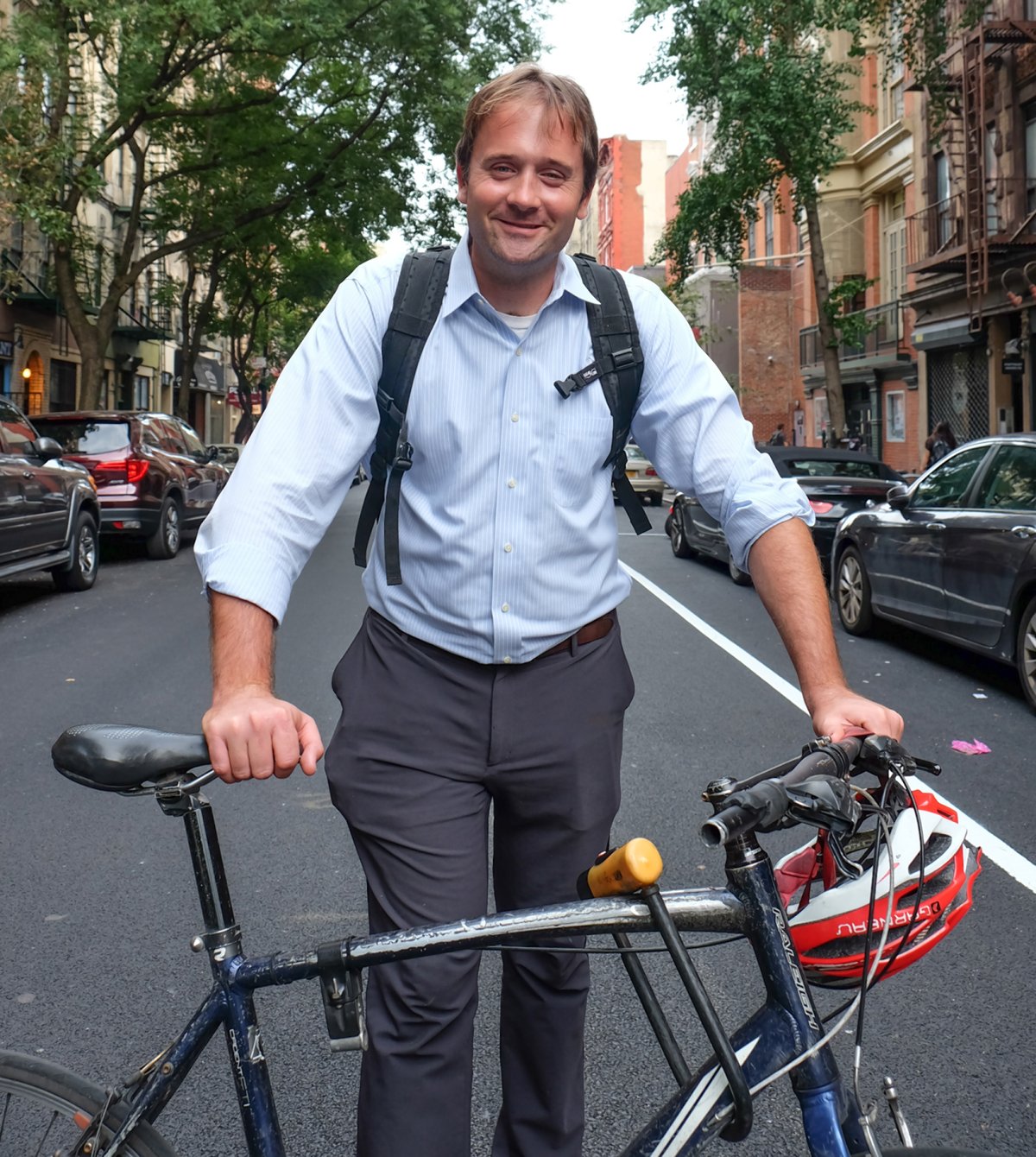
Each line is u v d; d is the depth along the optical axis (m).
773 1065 1.45
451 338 2.11
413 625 2.16
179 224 29.36
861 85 32.31
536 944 2.10
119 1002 3.45
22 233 32.56
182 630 10.32
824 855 1.65
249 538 1.93
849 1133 1.45
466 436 2.10
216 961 1.73
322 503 2.05
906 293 27.66
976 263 23.47
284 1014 3.39
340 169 25.52
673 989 3.52
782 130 22.84
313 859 4.62
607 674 2.22
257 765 1.63
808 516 2.05
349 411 2.10
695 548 15.81
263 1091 1.70
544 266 2.06
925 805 1.60
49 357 35.16
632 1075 3.04
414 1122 2.01
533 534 2.12
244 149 25.06
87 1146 1.75
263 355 52.97
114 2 19.97
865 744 1.63
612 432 2.16
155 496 16.38
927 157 26.94
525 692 2.14
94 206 38.19
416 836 2.11
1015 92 22.84
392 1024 2.02
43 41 20.31
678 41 22.81
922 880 1.48
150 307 44.69
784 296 40.59
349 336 2.11
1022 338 23.12
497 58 23.25
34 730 6.79
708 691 7.72
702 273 44.91
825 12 22.88
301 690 7.77
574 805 2.18
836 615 10.75
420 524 2.14
